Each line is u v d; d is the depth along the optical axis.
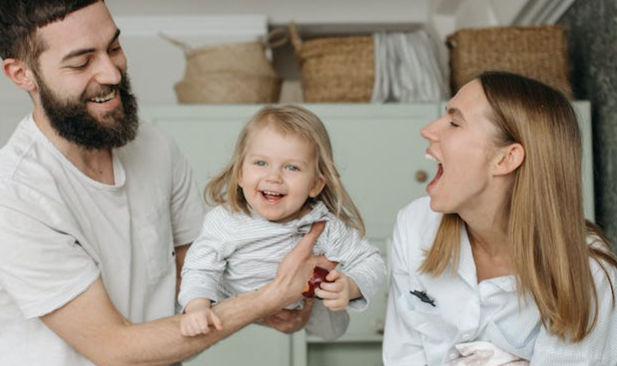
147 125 1.83
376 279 1.65
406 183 2.93
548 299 1.54
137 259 1.68
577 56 2.97
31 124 1.61
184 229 1.89
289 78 3.70
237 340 2.84
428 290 1.68
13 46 1.52
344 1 3.55
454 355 1.66
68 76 1.49
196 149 2.91
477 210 1.58
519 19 3.09
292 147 1.59
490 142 1.52
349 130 2.92
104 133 1.54
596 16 2.77
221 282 1.69
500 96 1.53
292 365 2.84
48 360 1.53
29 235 1.46
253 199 1.59
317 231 1.61
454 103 1.58
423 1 3.59
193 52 3.04
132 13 3.48
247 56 3.02
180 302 1.58
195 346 1.51
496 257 1.67
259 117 1.64
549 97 1.55
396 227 1.83
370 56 3.02
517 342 1.65
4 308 1.53
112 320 1.51
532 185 1.52
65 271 1.49
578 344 1.57
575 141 1.55
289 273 1.53
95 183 1.60
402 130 2.94
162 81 3.47
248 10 3.52
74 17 1.47
